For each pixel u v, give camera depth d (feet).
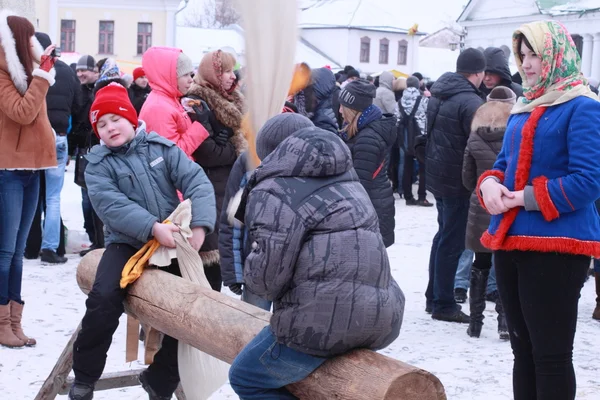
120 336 18.03
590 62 89.10
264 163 8.31
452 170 19.22
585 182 10.28
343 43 166.20
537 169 10.83
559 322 10.59
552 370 10.60
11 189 16.43
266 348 8.42
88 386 11.44
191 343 10.37
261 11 10.68
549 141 10.72
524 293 10.74
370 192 18.74
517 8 102.27
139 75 25.71
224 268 14.32
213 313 9.93
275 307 8.46
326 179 8.25
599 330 19.49
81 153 25.40
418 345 17.93
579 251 10.48
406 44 174.70
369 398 7.67
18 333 16.99
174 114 15.85
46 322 18.60
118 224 11.57
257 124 11.02
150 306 10.95
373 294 8.08
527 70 11.02
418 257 28.02
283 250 7.94
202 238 11.86
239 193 13.23
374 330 8.11
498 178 11.34
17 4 28.60
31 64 16.31
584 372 16.11
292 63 10.94
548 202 10.41
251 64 10.86
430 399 7.88
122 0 144.15
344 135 19.12
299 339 8.04
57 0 132.87
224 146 16.22
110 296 11.23
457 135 19.07
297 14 10.81
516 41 11.18
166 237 11.43
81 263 12.62
